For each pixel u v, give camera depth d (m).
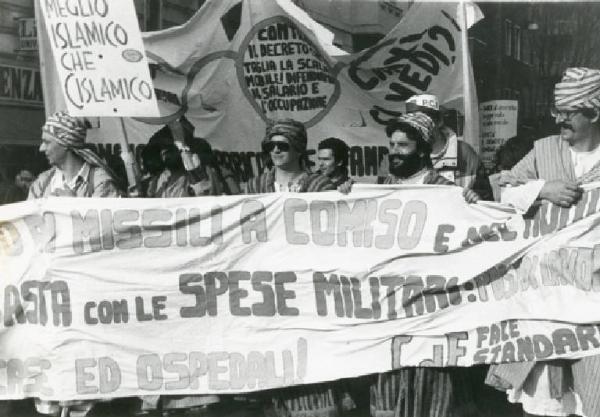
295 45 11.38
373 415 8.12
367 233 8.05
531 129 22.44
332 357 8.07
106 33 8.53
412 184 8.12
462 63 11.33
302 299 8.11
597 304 7.78
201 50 11.33
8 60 13.41
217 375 8.16
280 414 8.27
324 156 10.12
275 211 8.09
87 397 8.19
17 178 12.85
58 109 10.32
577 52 28.20
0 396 8.25
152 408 8.82
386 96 11.46
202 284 8.16
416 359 7.99
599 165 7.75
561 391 7.90
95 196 8.40
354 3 13.92
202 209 8.12
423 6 11.33
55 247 8.16
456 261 7.98
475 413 8.27
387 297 8.03
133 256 8.16
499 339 7.93
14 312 8.23
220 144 11.45
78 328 8.18
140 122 11.27
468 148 10.48
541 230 7.87
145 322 8.17
